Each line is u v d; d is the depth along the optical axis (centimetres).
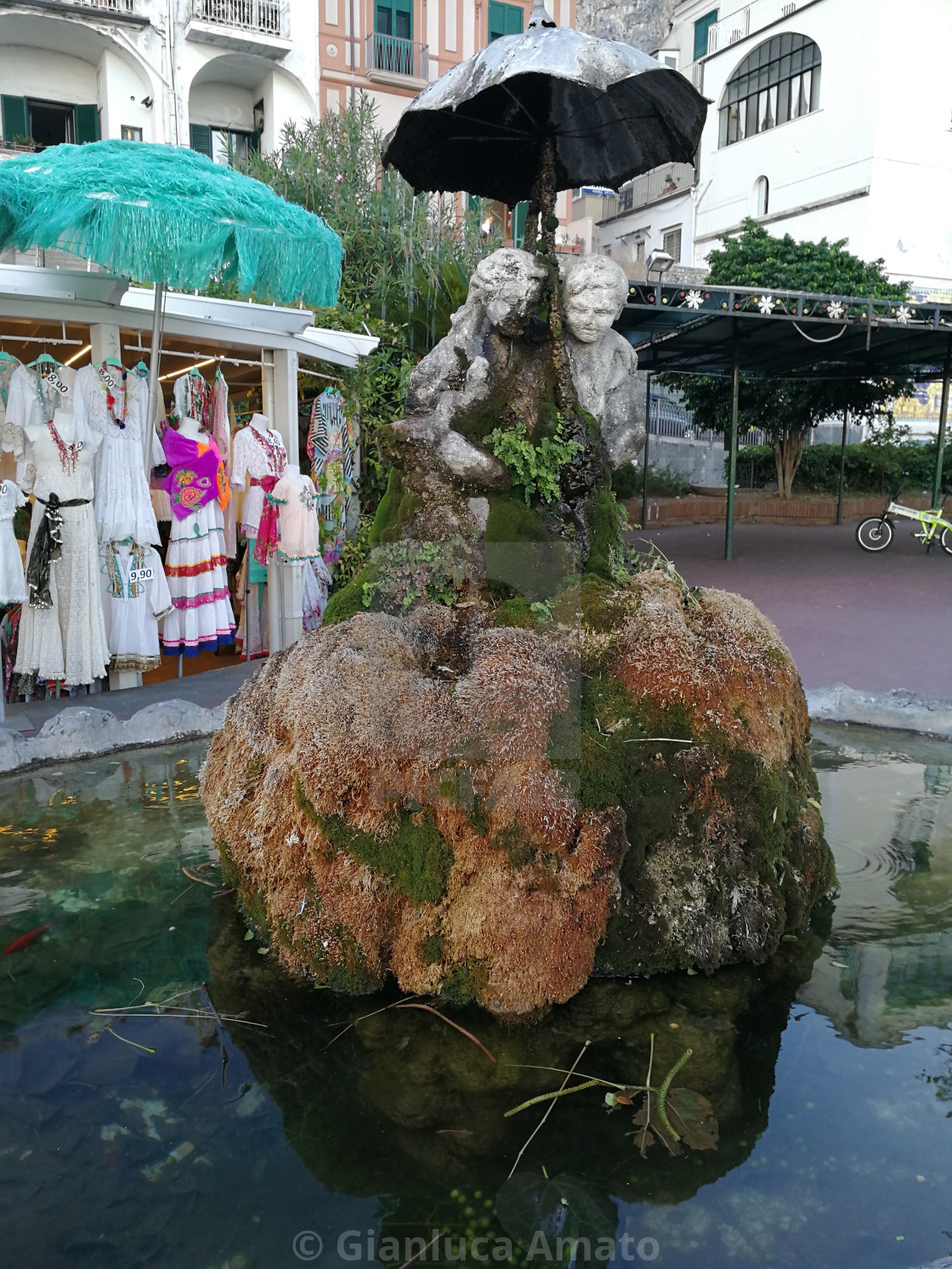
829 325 1108
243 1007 241
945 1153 188
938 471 1398
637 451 343
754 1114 200
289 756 264
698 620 302
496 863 235
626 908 250
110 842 344
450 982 239
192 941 275
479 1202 176
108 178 434
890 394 1697
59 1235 167
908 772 417
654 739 260
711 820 259
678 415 2147
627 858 250
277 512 664
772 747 276
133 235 434
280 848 260
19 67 1709
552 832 235
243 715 302
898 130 2109
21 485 524
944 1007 240
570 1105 203
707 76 2583
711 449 2181
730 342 1262
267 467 652
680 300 1016
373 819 243
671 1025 231
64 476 527
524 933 231
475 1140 193
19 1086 209
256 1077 213
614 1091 208
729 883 259
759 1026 232
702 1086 209
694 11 2791
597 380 332
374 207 1075
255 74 1869
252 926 280
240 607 718
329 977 248
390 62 2044
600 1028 231
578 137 364
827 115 2220
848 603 904
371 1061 219
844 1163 185
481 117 343
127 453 557
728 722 267
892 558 1265
